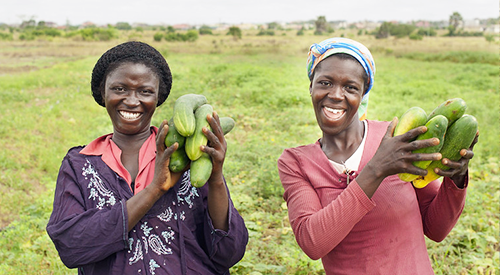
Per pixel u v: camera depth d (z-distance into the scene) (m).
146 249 2.09
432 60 32.81
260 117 11.55
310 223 2.17
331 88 2.28
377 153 2.00
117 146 2.28
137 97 2.17
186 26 181.50
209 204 2.19
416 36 65.94
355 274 2.26
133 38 64.62
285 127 10.34
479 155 8.20
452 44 50.81
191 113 1.96
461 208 2.24
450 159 1.95
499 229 5.33
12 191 6.74
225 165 7.30
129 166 2.25
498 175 7.39
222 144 2.02
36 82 17.22
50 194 6.41
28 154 8.34
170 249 2.13
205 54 39.16
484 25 122.56
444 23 145.88
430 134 1.87
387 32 74.44
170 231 2.14
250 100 13.64
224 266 2.28
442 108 1.94
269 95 13.70
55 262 4.52
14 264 4.66
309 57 2.43
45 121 10.65
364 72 2.31
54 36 70.00
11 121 10.46
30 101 13.58
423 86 16.91
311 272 4.37
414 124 1.93
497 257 4.66
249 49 44.66
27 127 10.11
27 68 26.09
